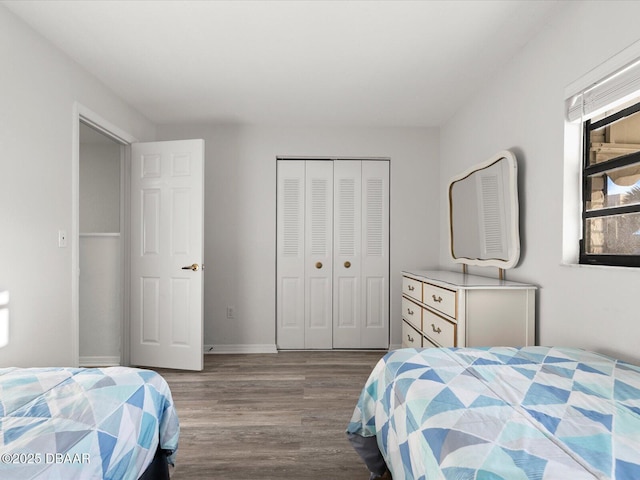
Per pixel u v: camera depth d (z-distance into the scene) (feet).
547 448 3.12
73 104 9.12
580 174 7.10
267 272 13.93
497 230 9.43
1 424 3.63
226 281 13.85
